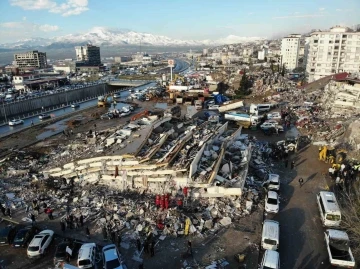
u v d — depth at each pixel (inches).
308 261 930.7
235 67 6171.3
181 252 973.8
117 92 4736.7
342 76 3262.8
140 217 1143.6
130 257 958.4
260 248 987.3
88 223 1139.9
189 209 1179.9
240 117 2395.4
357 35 4084.6
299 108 2787.9
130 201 1238.3
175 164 1333.7
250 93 3710.6
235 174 1355.8
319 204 1199.6
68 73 7765.8
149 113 2805.1
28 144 2193.7
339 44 4200.3
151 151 1448.1
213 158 1428.4
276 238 967.6
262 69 5329.7
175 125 2014.0
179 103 3604.8
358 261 928.3
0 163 1765.5
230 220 1127.0
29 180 1534.2
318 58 4375.0
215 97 3449.8
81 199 1302.9
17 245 1024.2
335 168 1533.0
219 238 1038.4
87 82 6210.6
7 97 4237.2
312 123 2335.1
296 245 1004.6
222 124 2108.8
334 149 1776.6
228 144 1642.5
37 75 6599.4
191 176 1272.1
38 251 972.6
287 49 6742.1
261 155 1739.7
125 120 2876.5
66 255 952.9
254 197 1273.4
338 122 2289.6
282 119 2496.3
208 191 1240.2
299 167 1614.2
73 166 1501.0
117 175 1380.4
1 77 6171.3
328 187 1386.6
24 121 3102.9
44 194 1370.6
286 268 901.2
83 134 2352.4
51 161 1749.5
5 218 1192.8
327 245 962.1
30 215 1204.5
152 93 3991.1
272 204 1192.8
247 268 898.7
